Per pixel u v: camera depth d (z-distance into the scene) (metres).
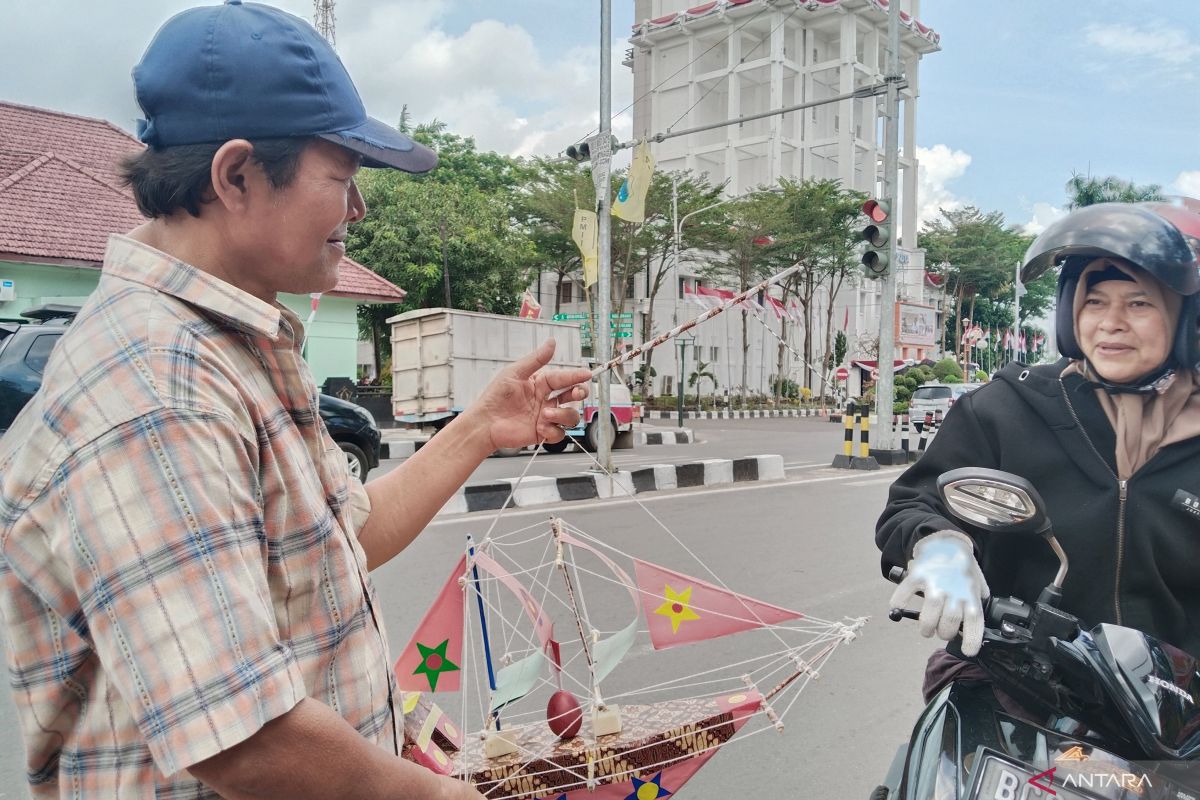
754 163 45.72
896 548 1.57
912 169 49.84
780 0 42.44
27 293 13.68
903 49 49.03
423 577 5.41
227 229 1.07
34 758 1.00
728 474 10.58
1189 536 1.56
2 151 15.22
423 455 1.58
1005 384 1.73
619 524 7.29
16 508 0.90
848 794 2.88
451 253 22.42
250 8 1.06
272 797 0.89
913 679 3.85
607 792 1.61
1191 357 1.52
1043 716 1.54
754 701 1.73
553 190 29.05
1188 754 1.36
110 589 0.85
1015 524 1.42
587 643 2.20
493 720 1.77
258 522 0.96
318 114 1.05
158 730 0.84
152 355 0.92
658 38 46.44
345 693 1.06
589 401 14.45
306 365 1.16
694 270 35.50
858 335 43.72
